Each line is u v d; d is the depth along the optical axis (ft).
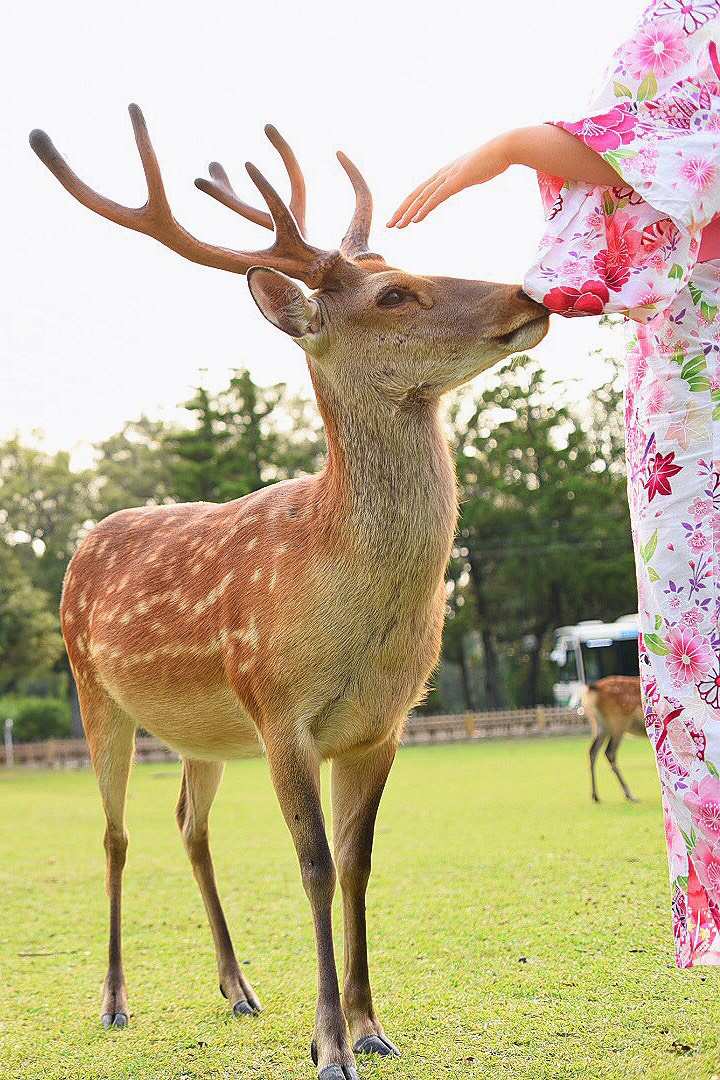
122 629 13.43
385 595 10.59
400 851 24.64
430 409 10.95
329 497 10.89
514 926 15.76
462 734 98.99
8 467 140.36
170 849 28.53
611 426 133.39
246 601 11.42
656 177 8.68
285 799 10.66
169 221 11.18
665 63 8.92
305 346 10.74
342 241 12.53
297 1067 10.41
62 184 11.25
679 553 8.86
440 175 9.58
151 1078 10.36
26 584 113.19
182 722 12.80
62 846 30.42
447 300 10.67
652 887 18.02
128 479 142.72
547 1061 9.87
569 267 9.18
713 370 8.81
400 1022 11.46
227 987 12.80
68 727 124.98
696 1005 11.21
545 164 9.12
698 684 8.77
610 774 46.52
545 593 132.57
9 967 15.46
